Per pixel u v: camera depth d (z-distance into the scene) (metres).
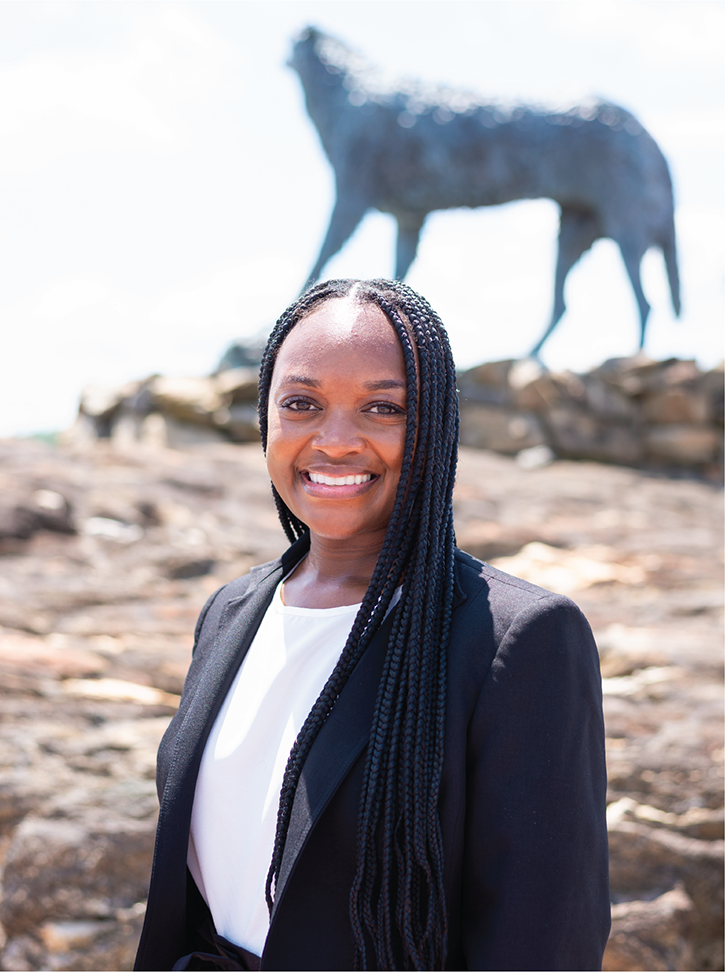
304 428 1.21
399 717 1.10
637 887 2.57
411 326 1.20
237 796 1.22
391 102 10.40
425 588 1.15
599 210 10.93
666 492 8.59
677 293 11.21
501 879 1.04
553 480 8.45
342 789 1.10
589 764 1.09
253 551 5.51
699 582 5.21
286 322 1.30
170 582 4.98
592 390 10.65
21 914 2.46
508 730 1.07
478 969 1.04
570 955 1.03
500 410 10.41
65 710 3.28
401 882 1.06
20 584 4.57
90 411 10.10
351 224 10.45
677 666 3.68
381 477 1.21
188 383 9.84
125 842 2.53
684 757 2.91
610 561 5.66
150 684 3.61
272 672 1.25
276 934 1.10
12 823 2.70
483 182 10.52
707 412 10.75
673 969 2.38
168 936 1.25
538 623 1.09
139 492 6.20
